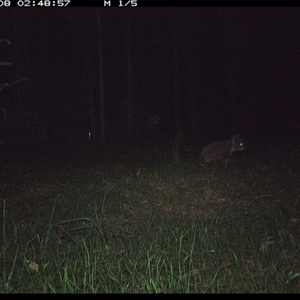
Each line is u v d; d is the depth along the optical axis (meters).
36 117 18.34
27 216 8.53
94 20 17.41
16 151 15.15
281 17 21.75
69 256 6.60
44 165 12.70
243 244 7.05
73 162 13.12
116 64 22.56
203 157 12.61
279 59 23.50
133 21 22.09
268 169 11.70
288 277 5.50
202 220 8.25
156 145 15.76
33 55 24.11
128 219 8.43
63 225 8.02
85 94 21.12
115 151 14.92
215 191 10.02
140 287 5.63
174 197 9.62
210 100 24.02
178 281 5.73
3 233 7.30
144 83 22.00
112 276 5.86
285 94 23.91
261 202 9.31
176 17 18.83
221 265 6.29
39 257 6.57
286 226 7.83
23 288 5.64
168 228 7.82
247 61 23.44
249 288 5.68
